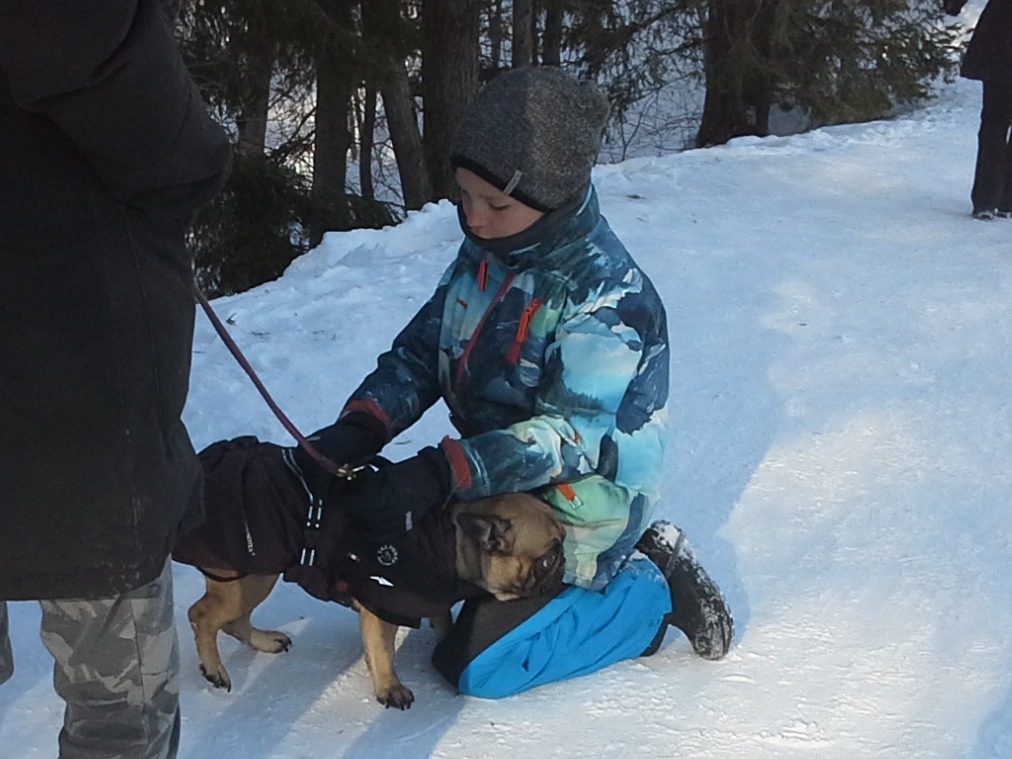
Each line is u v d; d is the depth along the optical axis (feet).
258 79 42.60
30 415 5.17
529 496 8.68
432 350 9.60
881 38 60.64
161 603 5.93
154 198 5.38
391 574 8.14
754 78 61.52
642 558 9.46
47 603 5.75
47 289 5.11
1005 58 26.13
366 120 60.03
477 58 49.44
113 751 5.98
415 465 8.11
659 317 8.99
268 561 8.00
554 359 8.59
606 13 60.80
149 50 4.87
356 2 40.47
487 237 8.55
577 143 8.20
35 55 4.65
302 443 7.86
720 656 9.58
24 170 5.07
